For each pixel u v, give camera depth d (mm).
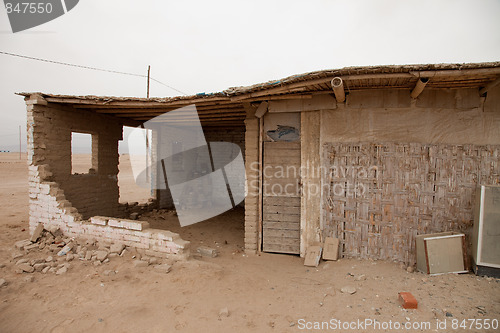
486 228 4574
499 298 3842
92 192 8469
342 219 5797
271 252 6480
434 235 5098
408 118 5457
